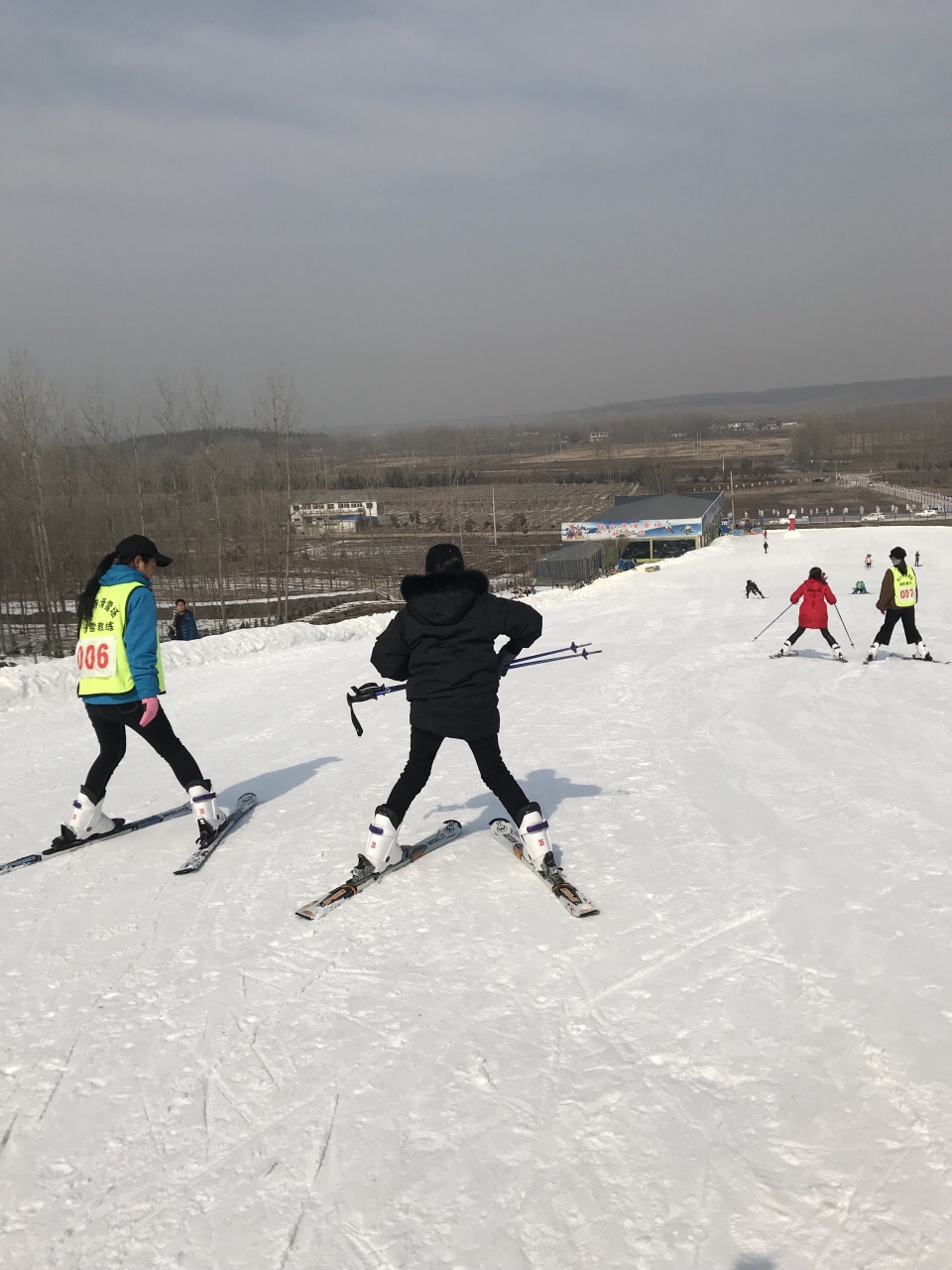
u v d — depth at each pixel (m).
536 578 52.66
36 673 13.01
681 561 47.66
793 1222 2.14
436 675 4.22
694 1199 2.24
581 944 3.64
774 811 5.32
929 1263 2.00
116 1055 3.02
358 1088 2.76
